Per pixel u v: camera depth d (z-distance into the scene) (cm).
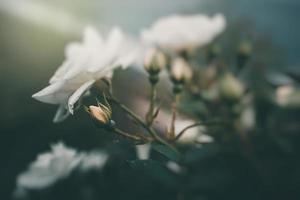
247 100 35
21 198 40
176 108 30
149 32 34
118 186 37
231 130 32
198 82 35
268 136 34
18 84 55
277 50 59
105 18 96
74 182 38
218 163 33
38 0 64
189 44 34
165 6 107
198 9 90
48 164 31
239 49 35
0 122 51
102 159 35
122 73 48
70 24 64
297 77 35
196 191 33
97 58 25
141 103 47
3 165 48
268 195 34
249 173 33
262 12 125
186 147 30
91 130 47
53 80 25
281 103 35
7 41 59
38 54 58
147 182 37
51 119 50
